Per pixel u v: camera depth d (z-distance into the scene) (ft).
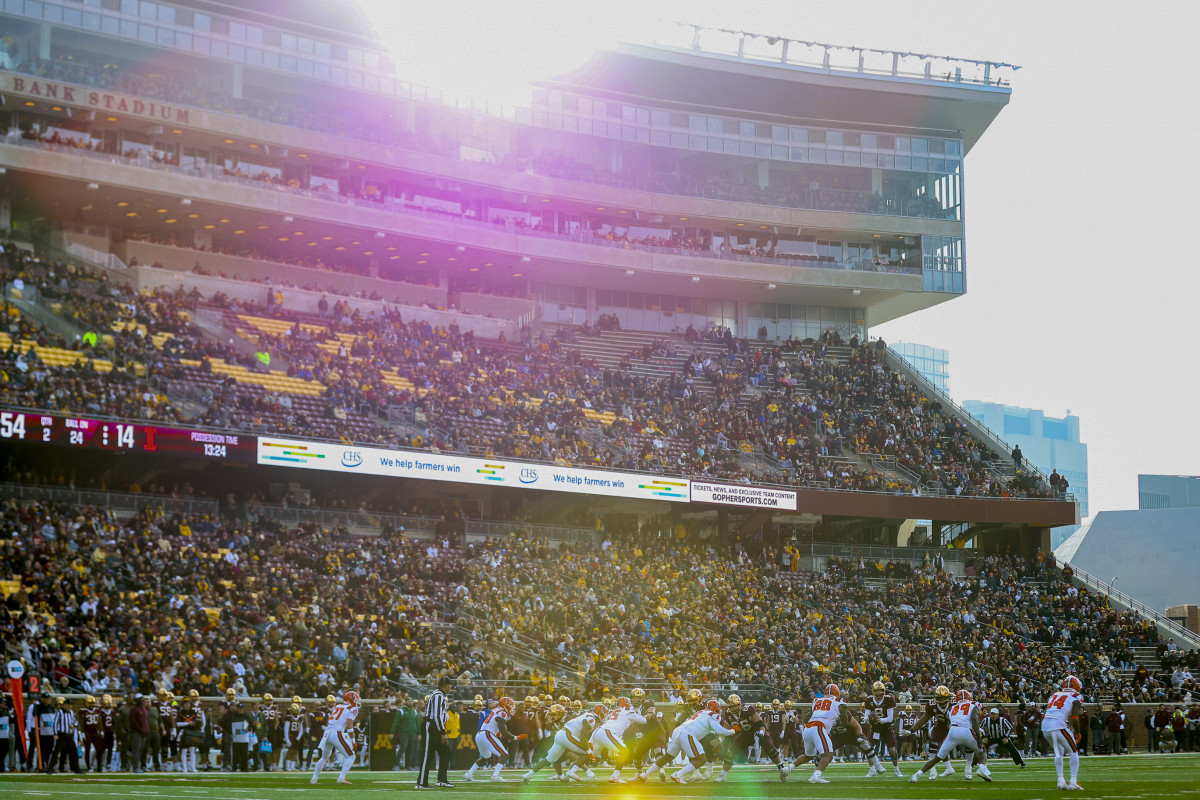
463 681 90.94
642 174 251.19
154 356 175.52
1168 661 200.44
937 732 125.80
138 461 169.17
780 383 241.55
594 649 157.69
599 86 250.16
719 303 268.62
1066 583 222.28
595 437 206.80
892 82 255.70
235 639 132.36
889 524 237.86
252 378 184.24
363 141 220.84
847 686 166.91
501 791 75.77
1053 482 236.84
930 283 264.72
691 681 159.22
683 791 75.56
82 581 133.18
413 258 236.63
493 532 184.34
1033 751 154.40
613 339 246.47
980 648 194.70
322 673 128.67
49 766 99.30
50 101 190.60
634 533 203.00
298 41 221.25
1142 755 157.48
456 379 206.49
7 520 139.54
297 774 101.65
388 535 173.27
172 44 209.26
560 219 249.34
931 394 263.70
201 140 210.38
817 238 267.18
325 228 218.59
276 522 164.55
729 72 248.52
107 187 195.83
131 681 114.11
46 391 153.38
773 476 215.72
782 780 90.58
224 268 215.10
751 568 203.51
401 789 78.18
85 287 187.01
